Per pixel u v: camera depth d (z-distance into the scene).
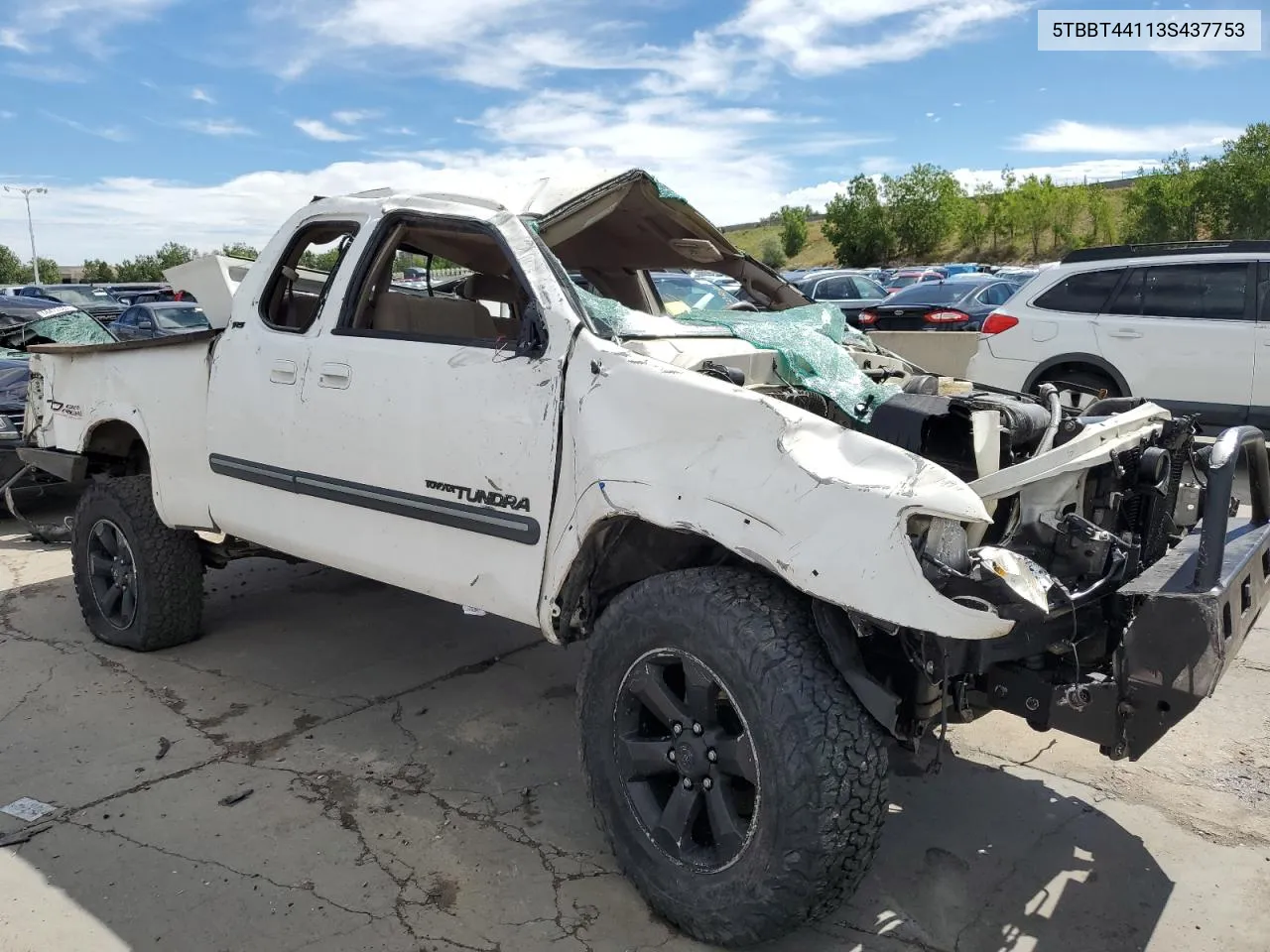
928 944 2.71
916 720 2.68
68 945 2.69
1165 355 8.30
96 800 3.42
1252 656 4.63
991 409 3.30
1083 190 60.47
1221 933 2.74
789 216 80.12
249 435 3.93
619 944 2.70
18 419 7.35
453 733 3.96
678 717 2.68
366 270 3.68
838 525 2.38
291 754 3.77
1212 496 2.59
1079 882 2.98
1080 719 2.63
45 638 4.98
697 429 2.65
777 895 2.45
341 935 2.73
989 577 2.39
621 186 3.58
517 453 3.05
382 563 3.50
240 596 5.62
